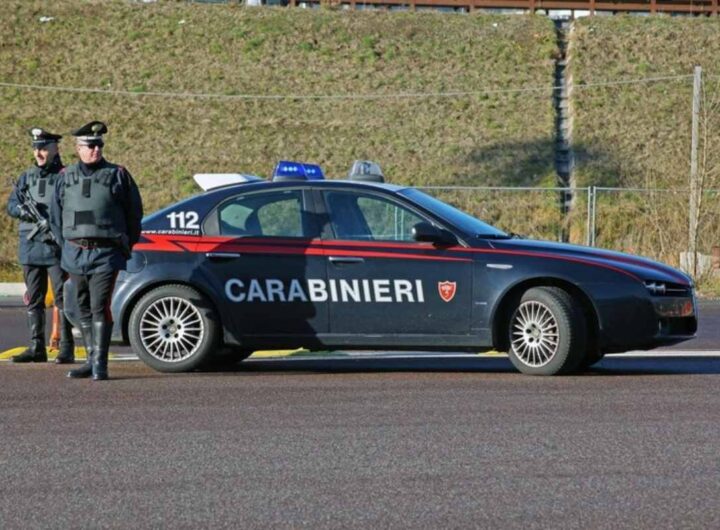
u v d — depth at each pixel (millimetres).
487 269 21781
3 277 56750
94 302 21328
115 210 21406
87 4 106812
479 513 11930
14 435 15977
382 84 96188
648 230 53250
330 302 22266
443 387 20141
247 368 23594
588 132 86688
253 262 22422
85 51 99875
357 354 26094
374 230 22391
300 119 90625
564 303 21438
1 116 89312
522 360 21812
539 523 11586
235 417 17250
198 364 22469
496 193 72375
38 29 102250
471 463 14148
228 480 13391
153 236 22641
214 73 97312
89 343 21828
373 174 24281
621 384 20422
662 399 18703
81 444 15383
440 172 82438
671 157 83000
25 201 23859
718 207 53000
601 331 21547
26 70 96438
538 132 87688
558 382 20750
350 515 11906
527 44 101688
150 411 17797
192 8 107562
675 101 91312
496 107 92062
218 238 22562
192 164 83750
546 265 21625
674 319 22031
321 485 13133
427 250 22062
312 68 98562
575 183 79562
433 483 13188
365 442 15391
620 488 12922
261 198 22812
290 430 16234
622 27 103562
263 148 86250
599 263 21750
